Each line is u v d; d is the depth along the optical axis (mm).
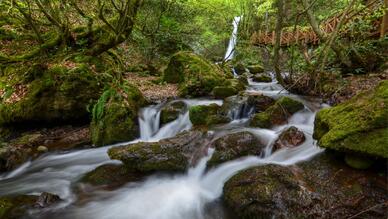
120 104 6277
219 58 17766
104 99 6129
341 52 7859
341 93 6551
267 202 3303
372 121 3512
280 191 3361
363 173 3535
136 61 12492
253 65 14867
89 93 6820
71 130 6781
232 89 8094
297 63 9469
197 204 3916
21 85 6984
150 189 4254
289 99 5996
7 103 6664
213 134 5047
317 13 12609
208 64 9656
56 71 6816
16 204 4062
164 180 4402
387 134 3359
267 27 18328
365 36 8461
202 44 16703
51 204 4039
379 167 3514
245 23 17328
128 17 7941
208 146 4703
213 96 8156
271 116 5637
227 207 3627
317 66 7480
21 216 3809
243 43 17016
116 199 4129
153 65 12648
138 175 4516
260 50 16531
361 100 4059
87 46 8445
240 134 4754
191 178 4414
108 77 7188
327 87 7121
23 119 6512
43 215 3846
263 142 4777
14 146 5832
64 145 6039
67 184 4609
